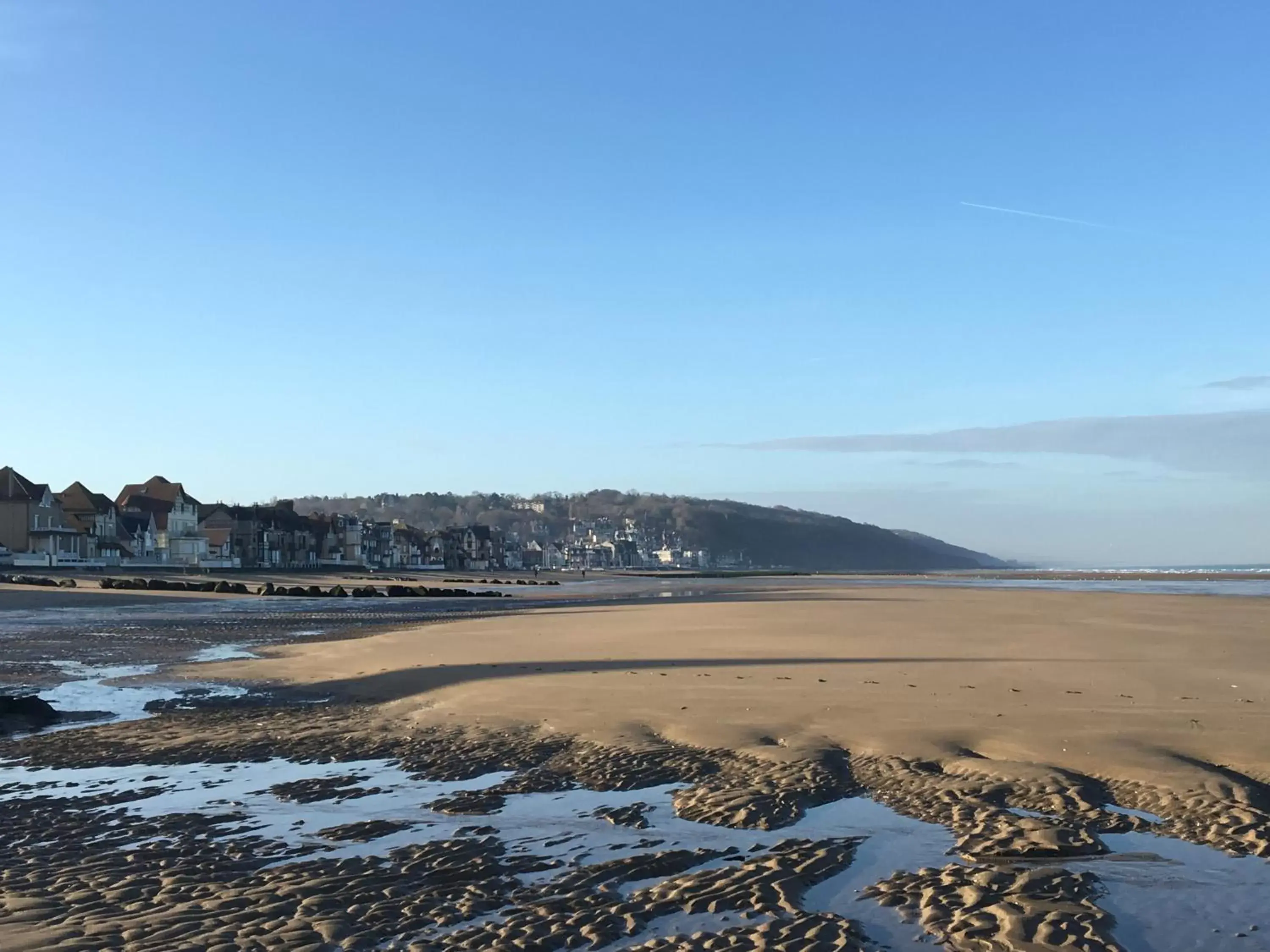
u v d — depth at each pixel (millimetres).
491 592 66500
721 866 6852
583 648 21734
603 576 156875
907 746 10555
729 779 9461
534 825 8031
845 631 25516
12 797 9141
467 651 21422
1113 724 11500
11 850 7355
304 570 115375
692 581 107438
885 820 8008
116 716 13883
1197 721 11633
